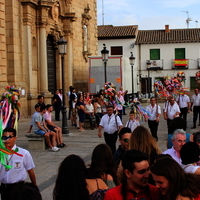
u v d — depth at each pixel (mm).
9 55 21703
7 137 5617
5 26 21500
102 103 18031
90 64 29781
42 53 24984
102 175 4859
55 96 22969
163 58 52438
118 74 29203
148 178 3812
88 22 35156
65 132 16562
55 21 27781
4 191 5664
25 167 5773
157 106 13852
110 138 10594
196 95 18328
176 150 5852
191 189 3484
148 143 5531
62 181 4230
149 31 54969
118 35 52031
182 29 54781
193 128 18500
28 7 22891
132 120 10539
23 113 22312
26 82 23141
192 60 52125
